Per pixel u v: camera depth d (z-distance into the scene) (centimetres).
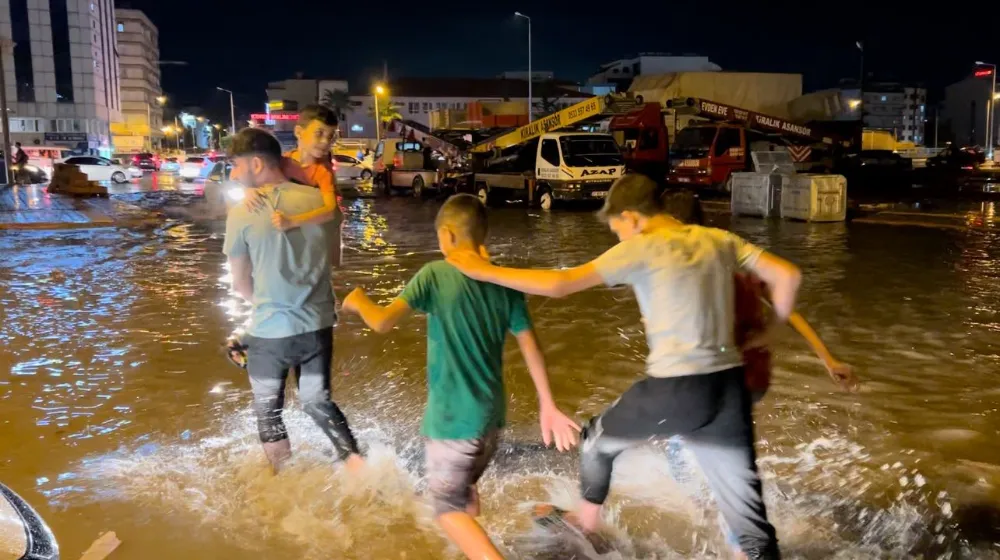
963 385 609
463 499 348
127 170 4369
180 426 534
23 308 922
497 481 445
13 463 471
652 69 10319
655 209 339
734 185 2080
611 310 887
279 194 420
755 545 332
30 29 9362
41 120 9550
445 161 2927
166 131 13700
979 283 1038
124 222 1927
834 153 2841
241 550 371
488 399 346
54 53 9519
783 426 523
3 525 284
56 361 696
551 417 363
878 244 1446
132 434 519
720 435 326
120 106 11931
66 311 905
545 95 9312
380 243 1566
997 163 5028
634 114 2620
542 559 362
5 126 3594
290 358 427
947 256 1286
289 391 603
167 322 848
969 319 830
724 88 3753
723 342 326
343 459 448
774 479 443
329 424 445
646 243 328
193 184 4200
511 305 353
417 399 591
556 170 2294
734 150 2577
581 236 1658
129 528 392
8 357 708
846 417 540
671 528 389
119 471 459
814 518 399
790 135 2717
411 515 405
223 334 795
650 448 479
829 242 1479
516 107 4394
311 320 427
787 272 323
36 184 3803
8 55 9038
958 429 518
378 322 337
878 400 574
